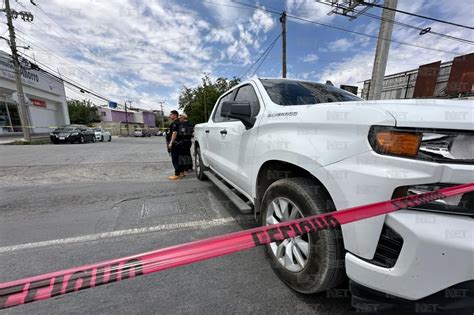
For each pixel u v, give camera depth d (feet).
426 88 51.55
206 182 16.44
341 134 4.50
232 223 9.76
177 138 17.07
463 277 3.21
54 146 44.57
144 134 148.05
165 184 15.89
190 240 8.38
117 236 8.64
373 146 3.96
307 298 5.49
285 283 5.90
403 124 3.78
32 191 14.12
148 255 3.56
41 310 5.18
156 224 9.63
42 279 3.06
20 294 2.86
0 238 8.45
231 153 9.39
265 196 6.57
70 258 7.27
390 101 4.86
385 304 3.93
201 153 15.49
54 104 86.79
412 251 3.42
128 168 21.90
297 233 4.05
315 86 9.10
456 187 3.47
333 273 4.70
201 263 6.97
